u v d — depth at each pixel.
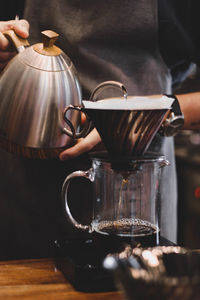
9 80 1.08
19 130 1.07
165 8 1.34
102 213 1.02
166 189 1.41
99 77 1.34
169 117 1.18
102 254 0.99
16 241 1.46
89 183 1.37
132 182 1.00
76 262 0.95
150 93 1.36
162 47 1.38
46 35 1.08
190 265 0.83
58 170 1.38
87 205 1.38
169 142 1.44
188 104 1.31
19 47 1.11
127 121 0.92
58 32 1.34
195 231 2.87
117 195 1.00
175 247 0.99
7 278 0.98
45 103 1.06
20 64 1.07
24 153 1.11
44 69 1.07
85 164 1.35
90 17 1.32
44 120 1.07
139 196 1.01
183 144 3.03
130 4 1.32
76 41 1.33
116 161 0.95
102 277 0.93
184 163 2.91
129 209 1.01
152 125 0.93
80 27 1.32
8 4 1.41
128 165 0.95
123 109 0.90
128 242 0.98
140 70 1.36
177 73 1.51
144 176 1.01
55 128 1.08
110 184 1.01
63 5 1.33
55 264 1.05
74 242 1.06
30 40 1.35
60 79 1.07
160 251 0.96
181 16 1.38
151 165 1.01
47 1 1.33
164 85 1.38
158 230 1.02
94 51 1.33
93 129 1.14
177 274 0.82
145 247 0.99
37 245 1.44
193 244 2.88
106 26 1.32
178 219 2.97
